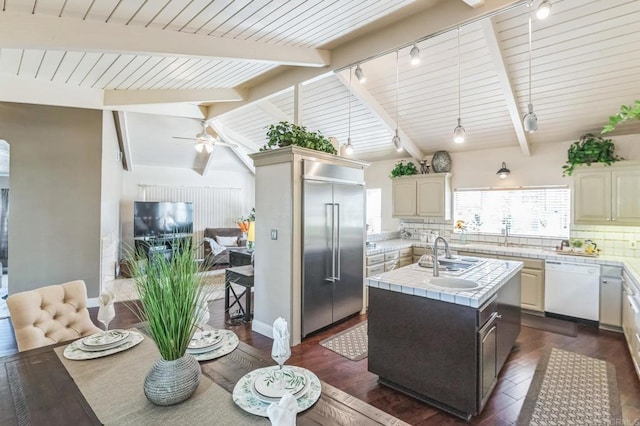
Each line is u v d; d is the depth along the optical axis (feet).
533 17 10.34
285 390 4.33
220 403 4.11
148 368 5.00
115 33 8.87
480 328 7.38
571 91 12.70
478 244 17.72
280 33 10.66
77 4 7.82
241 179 31.53
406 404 8.02
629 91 12.17
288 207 11.51
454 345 7.51
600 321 13.05
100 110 15.47
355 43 12.21
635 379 9.18
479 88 13.96
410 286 8.21
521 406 7.93
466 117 15.93
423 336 8.01
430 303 7.89
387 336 8.68
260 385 4.45
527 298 14.87
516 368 9.81
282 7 8.95
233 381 4.66
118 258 22.81
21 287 14.39
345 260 13.74
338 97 16.88
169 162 27.27
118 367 5.03
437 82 14.30
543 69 12.00
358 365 10.03
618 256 14.01
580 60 11.36
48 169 14.71
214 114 18.99
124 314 14.60
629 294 10.98
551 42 11.00
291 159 11.44
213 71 13.78
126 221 25.90
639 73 11.39
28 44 8.05
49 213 14.75
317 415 3.95
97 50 8.84
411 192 19.85
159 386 4.01
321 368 9.83
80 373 4.83
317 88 16.52
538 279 14.56
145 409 3.98
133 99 15.33
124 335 6.10
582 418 7.49
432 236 19.40
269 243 12.20
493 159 17.81
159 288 4.05
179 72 13.42
